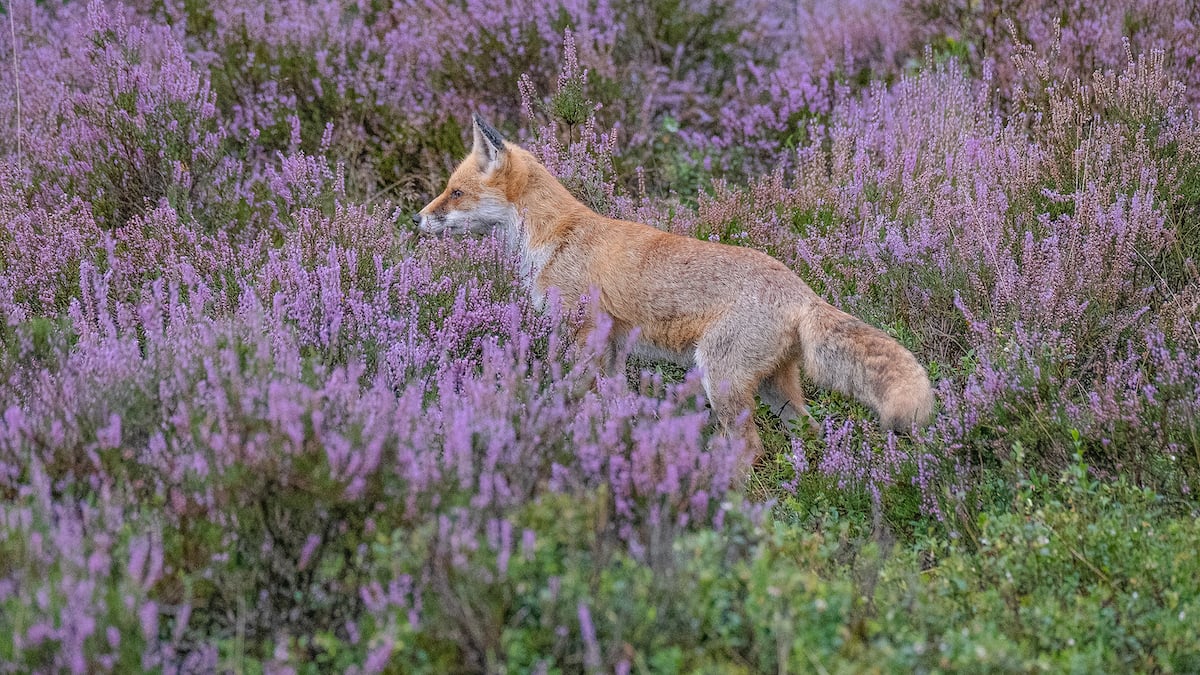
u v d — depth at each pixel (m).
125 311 8.87
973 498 8.55
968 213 11.43
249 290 9.43
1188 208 11.59
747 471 9.68
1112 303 10.19
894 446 9.08
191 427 6.83
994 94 15.70
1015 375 9.16
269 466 6.29
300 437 6.28
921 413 8.93
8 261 10.91
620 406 7.77
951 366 10.84
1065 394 9.15
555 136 14.10
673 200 15.09
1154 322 10.05
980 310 10.75
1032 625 6.70
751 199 13.76
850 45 17.48
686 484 7.18
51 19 18.64
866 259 11.86
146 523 6.42
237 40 16.20
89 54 14.47
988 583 7.36
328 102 15.59
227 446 6.43
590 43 16.25
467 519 6.25
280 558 6.41
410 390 7.57
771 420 11.00
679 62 17.86
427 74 16.91
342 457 6.37
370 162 15.54
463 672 5.82
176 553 6.23
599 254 11.05
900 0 17.97
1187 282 10.80
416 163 15.67
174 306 8.98
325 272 9.80
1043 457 8.91
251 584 6.35
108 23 13.69
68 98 14.07
